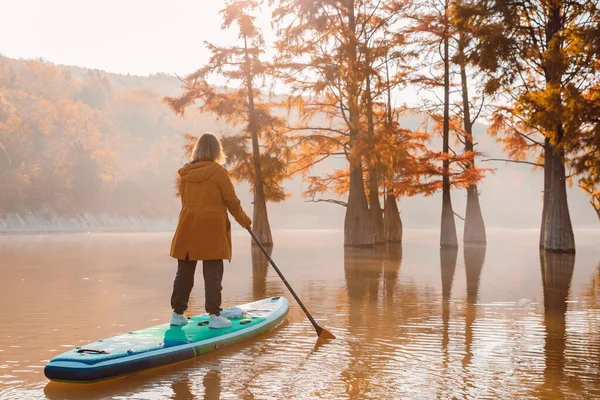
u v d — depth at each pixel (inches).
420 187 1133.1
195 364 212.2
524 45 801.6
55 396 177.6
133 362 195.0
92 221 4761.3
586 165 696.4
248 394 177.6
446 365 209.8
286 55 1050.7
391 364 211.6
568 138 696.4
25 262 772.6
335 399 172.6
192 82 1223.5
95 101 7480.3
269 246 1194.6
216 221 244.2
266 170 1151.6
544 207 998.4
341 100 1056.8
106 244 1407.5
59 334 270.2
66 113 5664.4
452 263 702.5
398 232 1291.8
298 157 1234.6
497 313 324.8
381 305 357.1
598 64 764.0
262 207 1218.0
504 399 171.6
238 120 1247.5
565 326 284.8
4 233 2783.0
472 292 422.3
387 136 1031.0
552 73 737.6
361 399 172.2
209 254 242.5
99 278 544.1
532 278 520.4
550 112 689.6
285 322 295.6
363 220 1064.8
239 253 957.2
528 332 269.3
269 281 503.5
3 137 4894.2
